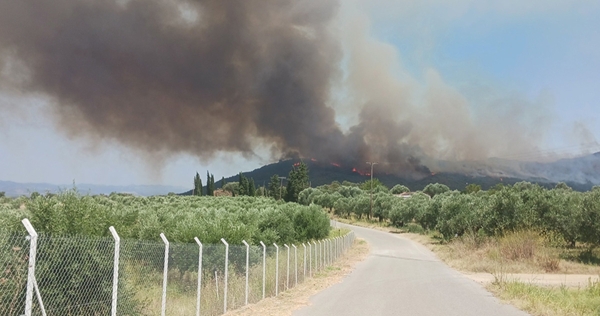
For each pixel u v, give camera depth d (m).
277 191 145.88
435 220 65.69
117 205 21.62
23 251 7.52
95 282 9.12
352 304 14.97
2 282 7.69
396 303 15.30
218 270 16.20
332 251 34.25
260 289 16.31
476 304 15.33
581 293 17.89
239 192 137.50
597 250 37.44
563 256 34.88
